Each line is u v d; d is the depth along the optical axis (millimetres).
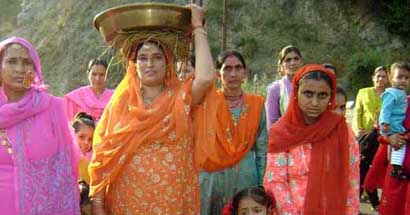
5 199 3332
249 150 4293
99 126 3547
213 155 3707
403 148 5633
